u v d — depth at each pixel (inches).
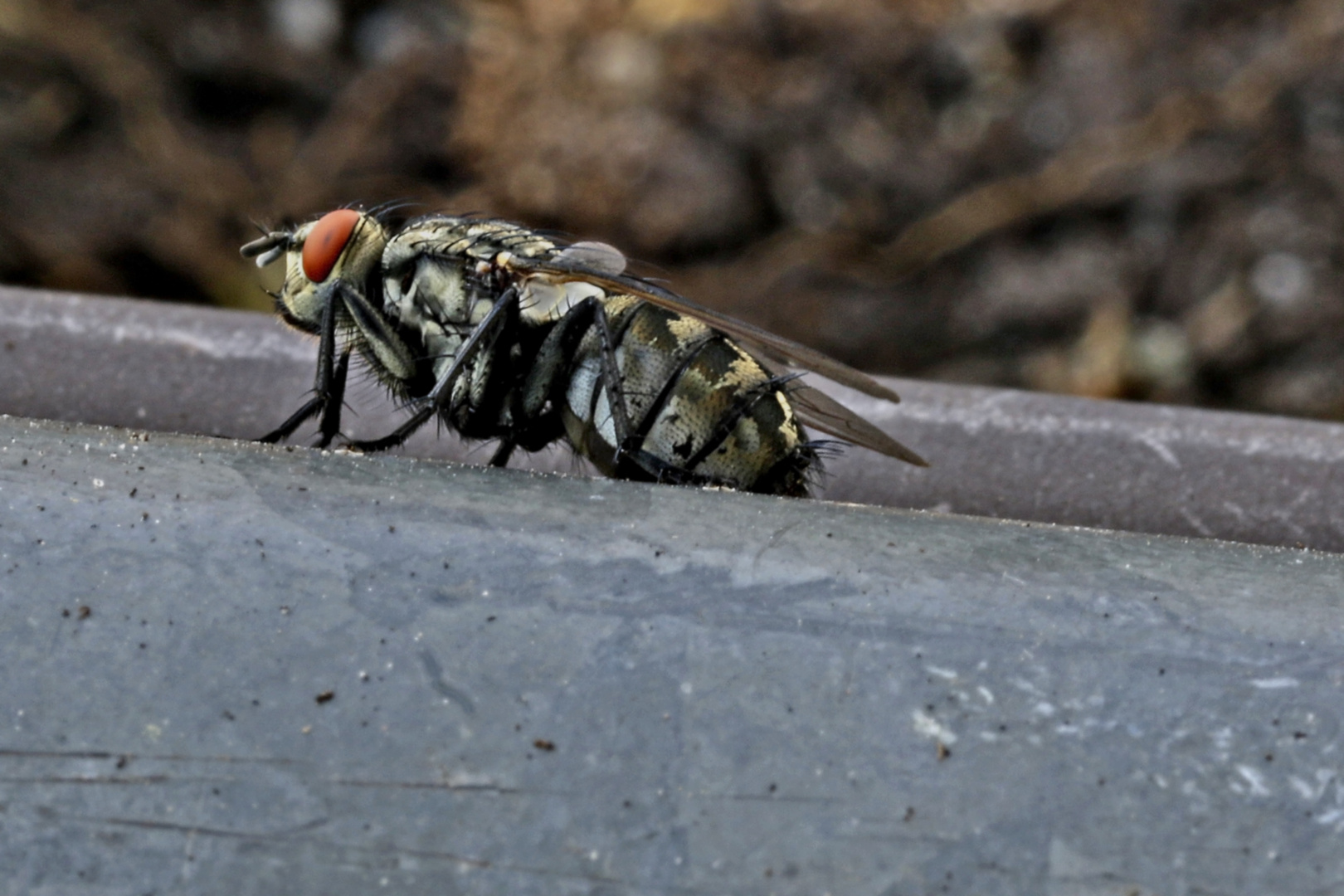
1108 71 13.3
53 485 6.5
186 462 6.5
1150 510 7.1
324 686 6.4
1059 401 7.2
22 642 6.4
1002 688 6.4
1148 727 6.4
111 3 14.1
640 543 6.5
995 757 6.4
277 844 6.1
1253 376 11.8
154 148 13.3
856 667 6.4
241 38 14.0
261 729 6.4
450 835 6.2
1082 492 7.1
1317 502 7.1
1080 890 6.1
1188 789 6.4
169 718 6.4
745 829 6.2
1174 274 12.3
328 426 7.1
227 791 6.3
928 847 6.2
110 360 7.2
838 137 13.0
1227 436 7.1
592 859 6.1
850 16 13.6
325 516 6.5
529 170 12.9
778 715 6.4
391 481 6.5
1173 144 12.8
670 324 7.1
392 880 6.0
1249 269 12.1
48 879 6.1
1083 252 12.4
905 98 13.3
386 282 7.2
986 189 12.8
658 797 6.3
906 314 12.3
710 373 7.1
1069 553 6.5
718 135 12.9
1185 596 6.5
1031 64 13.5
